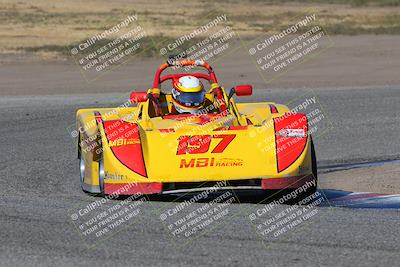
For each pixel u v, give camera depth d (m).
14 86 80.44
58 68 96.44
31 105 64.44
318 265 20.81
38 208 28.47
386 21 173.12
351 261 21.14
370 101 64.56
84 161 34.62
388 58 104.25
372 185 35.56
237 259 21.39
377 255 21.64
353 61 101.25
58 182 36.22
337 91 72.12
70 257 21.72
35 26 154.88
